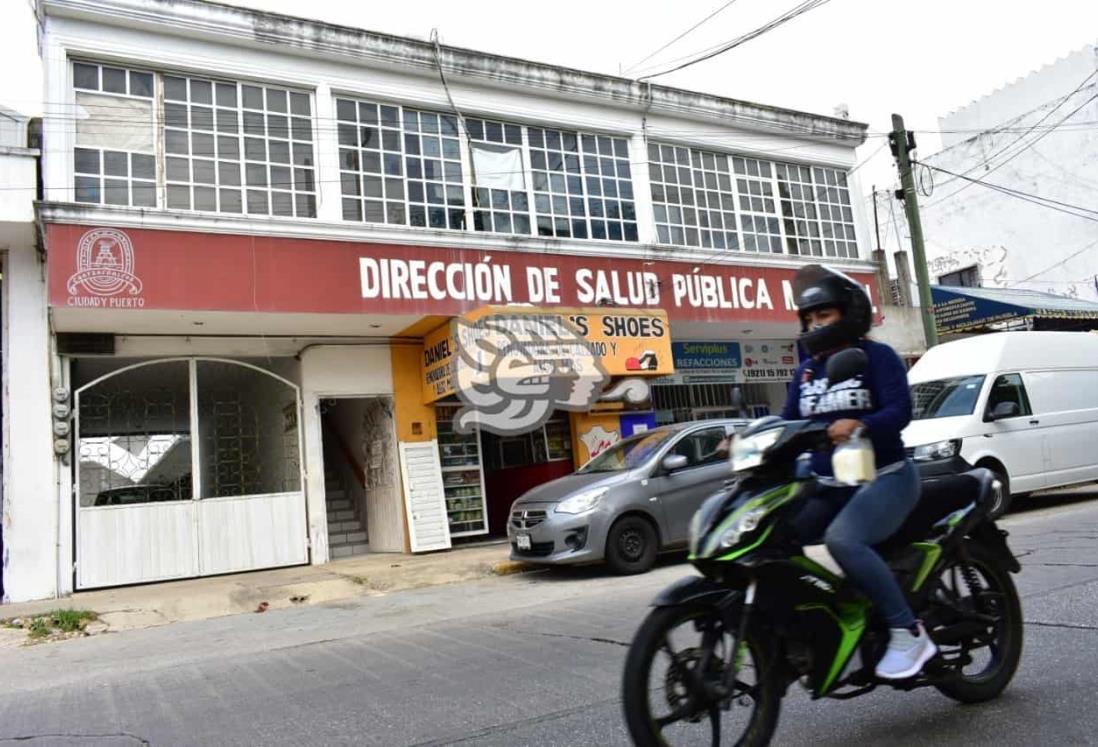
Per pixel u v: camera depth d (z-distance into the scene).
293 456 12.01
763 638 3.11
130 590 10.05
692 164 15.02
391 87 12.05
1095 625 4.90
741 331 15.32
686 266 13.88
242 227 10.23
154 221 9.72
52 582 9.71
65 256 9.25
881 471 3.29
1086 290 21.95
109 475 10.71
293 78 11.31
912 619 3.17
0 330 9.95
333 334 12.03
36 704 5.11
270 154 11.12
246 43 10.98
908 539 3.52
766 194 15.81
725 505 3.12
